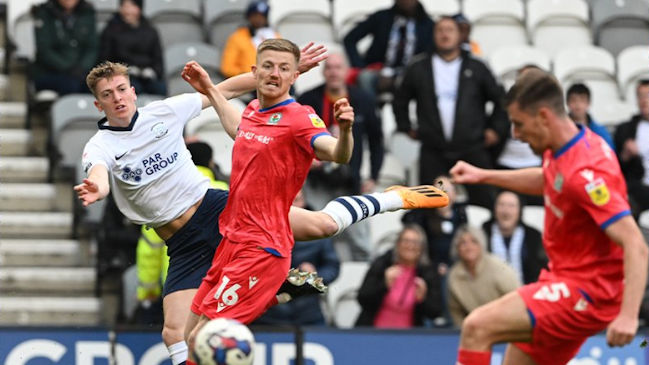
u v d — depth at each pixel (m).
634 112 47.38
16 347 32.75
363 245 39.59
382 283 34.56
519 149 41.06
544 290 21.00
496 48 51.28
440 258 36.53
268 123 21.73
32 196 41.88
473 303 33.69
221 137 42.84
